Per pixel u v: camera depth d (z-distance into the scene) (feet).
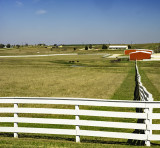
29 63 232.53
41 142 21.85
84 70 167.94
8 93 69.97
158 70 160.35
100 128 31.65
